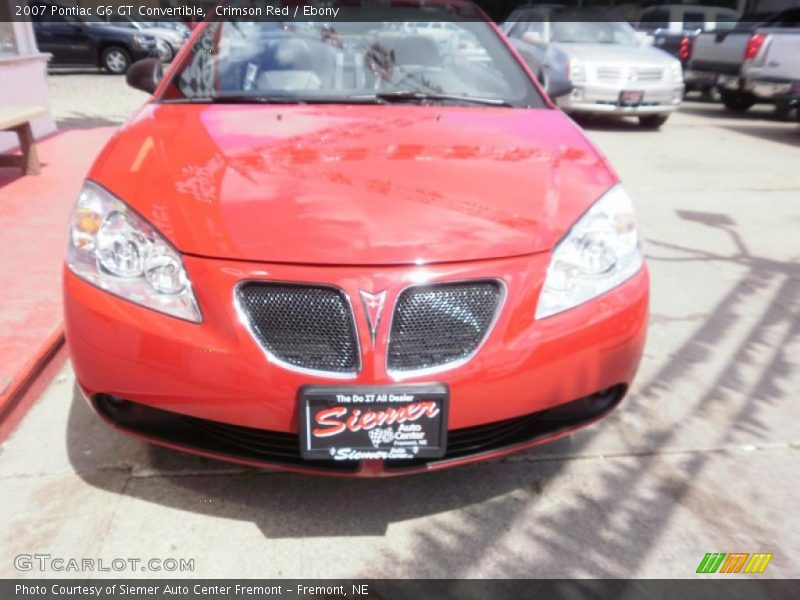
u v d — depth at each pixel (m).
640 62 8.19
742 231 4.64
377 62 2.79
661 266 3.97
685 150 7.34
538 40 9.05
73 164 5.54
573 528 1.95
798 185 5.89
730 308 3.44
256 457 1.82
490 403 1.73
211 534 1.90
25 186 4.88
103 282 1.76
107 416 1.88
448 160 2.07
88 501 2.01
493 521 1.97
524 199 1.91
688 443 2.35
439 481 2.13
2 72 5.78
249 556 1.83
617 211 1.97
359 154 2.08
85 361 1.78
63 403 2.50
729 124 9.30
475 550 1.87
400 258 1.68
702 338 3.11
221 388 1.67
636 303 1.89
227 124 2.29
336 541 1.89
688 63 10.93
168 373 1.69
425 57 2.85
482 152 2.15
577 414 1.95
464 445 1.84
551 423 1.93
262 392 1.66
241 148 2.08
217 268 1.67
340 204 1.80
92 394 1.83
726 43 9.90
